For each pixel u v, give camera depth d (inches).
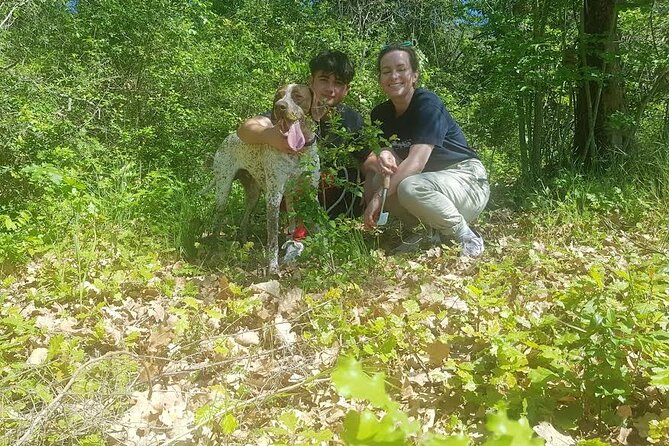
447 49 569.6
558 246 174.4
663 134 276.2
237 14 460.4
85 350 111.8
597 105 260.7
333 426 84.1
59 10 326.0
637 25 286.2
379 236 192.5
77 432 78.6
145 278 142.9
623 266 147.5
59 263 150.0
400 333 106.1
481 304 114.4
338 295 131.1
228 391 95.0
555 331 101.6
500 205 244.5
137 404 90.2
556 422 81.8
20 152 202.4
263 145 160.4
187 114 309.0
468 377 89.4
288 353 109.4
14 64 249.3
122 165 244.8
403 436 17.5
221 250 172.9
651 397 85.9
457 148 187.8
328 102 179.8
